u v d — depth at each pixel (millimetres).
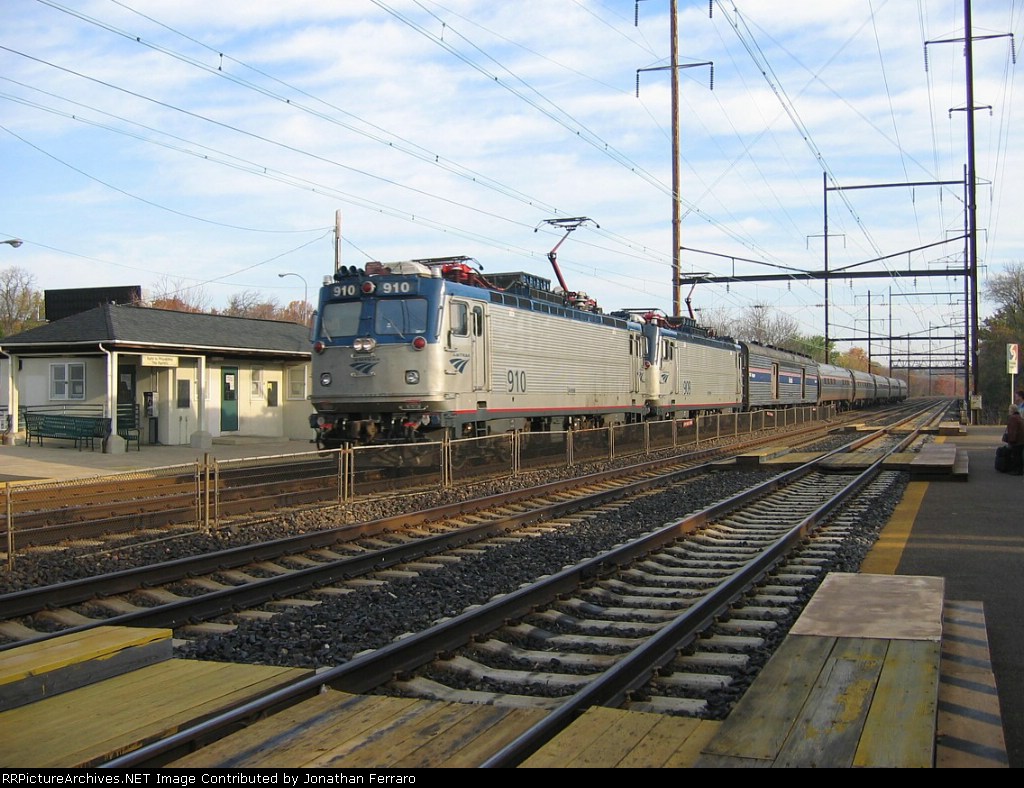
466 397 18891
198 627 8008
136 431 27578
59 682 5492
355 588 9484
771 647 7059
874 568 9797
